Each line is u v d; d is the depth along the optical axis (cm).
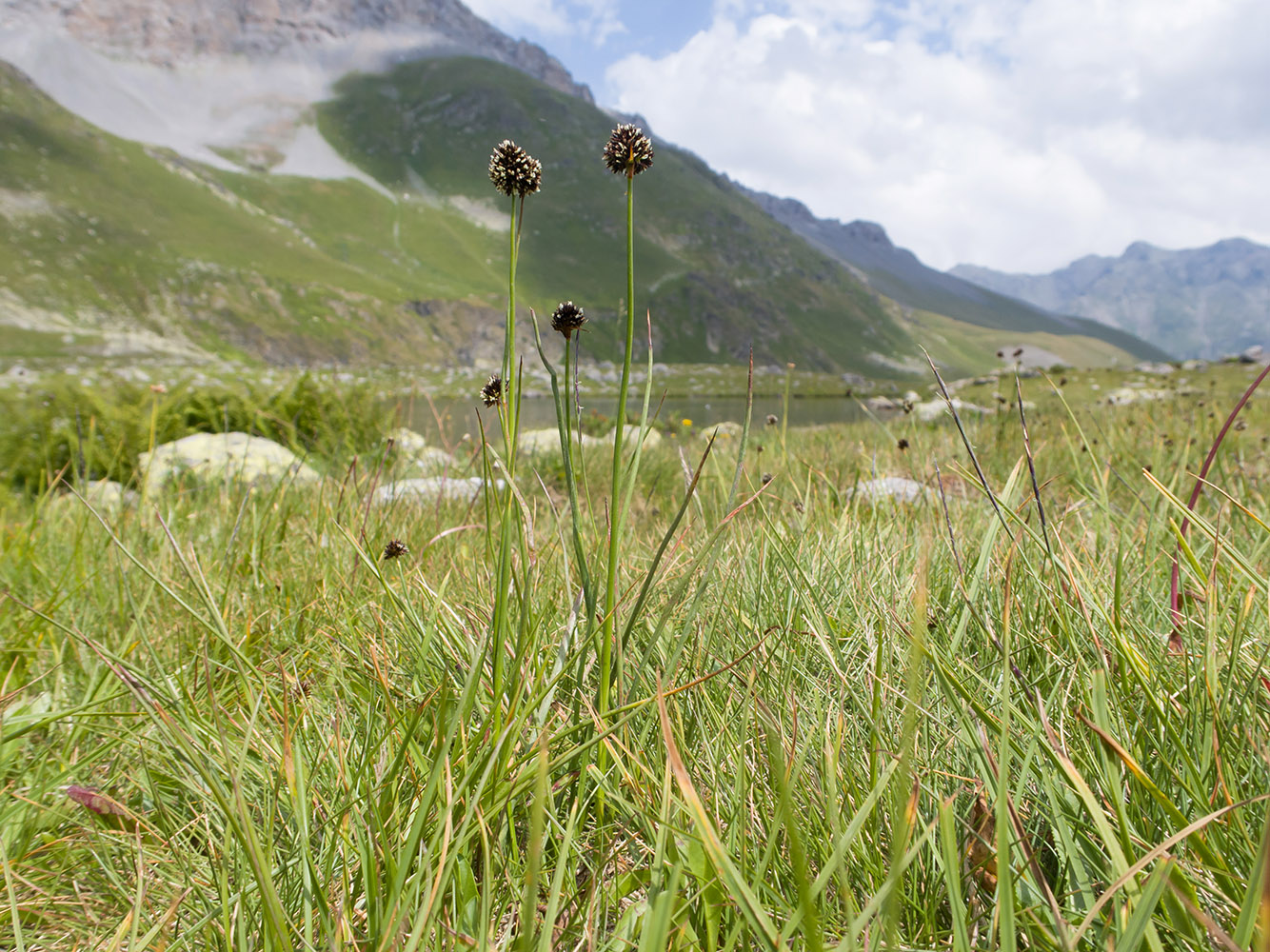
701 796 135
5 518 411
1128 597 193
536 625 156
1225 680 138
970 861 116
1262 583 124
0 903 128
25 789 159
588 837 135
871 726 142
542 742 82
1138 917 80
